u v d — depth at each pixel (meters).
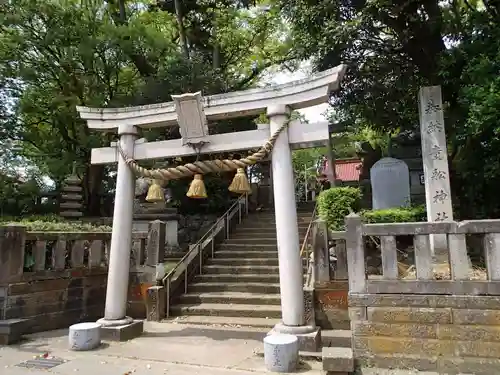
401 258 7.97
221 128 14.00
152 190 6.86
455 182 10.66
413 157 12.58
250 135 6.41
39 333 6.88
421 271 4.53
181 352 5.66
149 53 15.31
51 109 14.58
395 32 10.67
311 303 6.36
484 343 4.23
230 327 7.31
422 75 10.73
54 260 7.50
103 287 8.48
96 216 15.88
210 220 15.12
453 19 10.43
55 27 13.59
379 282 4.59
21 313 6.79
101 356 5.46
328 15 9.80
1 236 6.66
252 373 4.74
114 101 14.45
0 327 6.12
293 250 5.74
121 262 6.67
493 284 4.29
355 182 19.88
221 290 9.02
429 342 4.37
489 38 8.45
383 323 4.52
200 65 14.31
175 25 17.97
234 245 11.23
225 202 15.43
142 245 8.72
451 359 4.29
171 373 4.75
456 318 4.34
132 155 7.05
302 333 5.45
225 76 15.72
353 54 10.58
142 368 4.95
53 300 7.37
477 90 7.36
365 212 8.73
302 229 12.07
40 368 4.94
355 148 20.23
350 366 4.31
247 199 15.04
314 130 6.03
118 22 16.19
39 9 13.29
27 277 6.94
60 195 15.30
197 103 6.38
